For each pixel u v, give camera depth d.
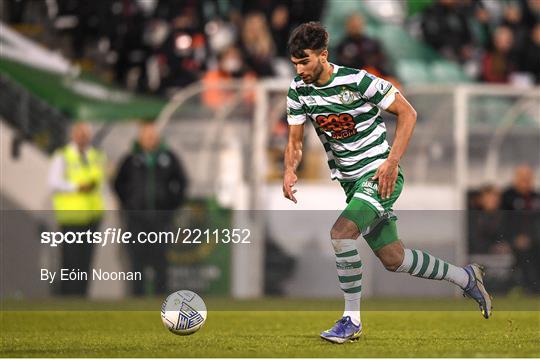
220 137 49.62
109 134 53.12
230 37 57.62
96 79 54.56
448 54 60.12
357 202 24.23
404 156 49.59
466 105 49.59
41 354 22.80
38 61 51.69
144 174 48.62
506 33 60.28
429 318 35.50
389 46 59.09
